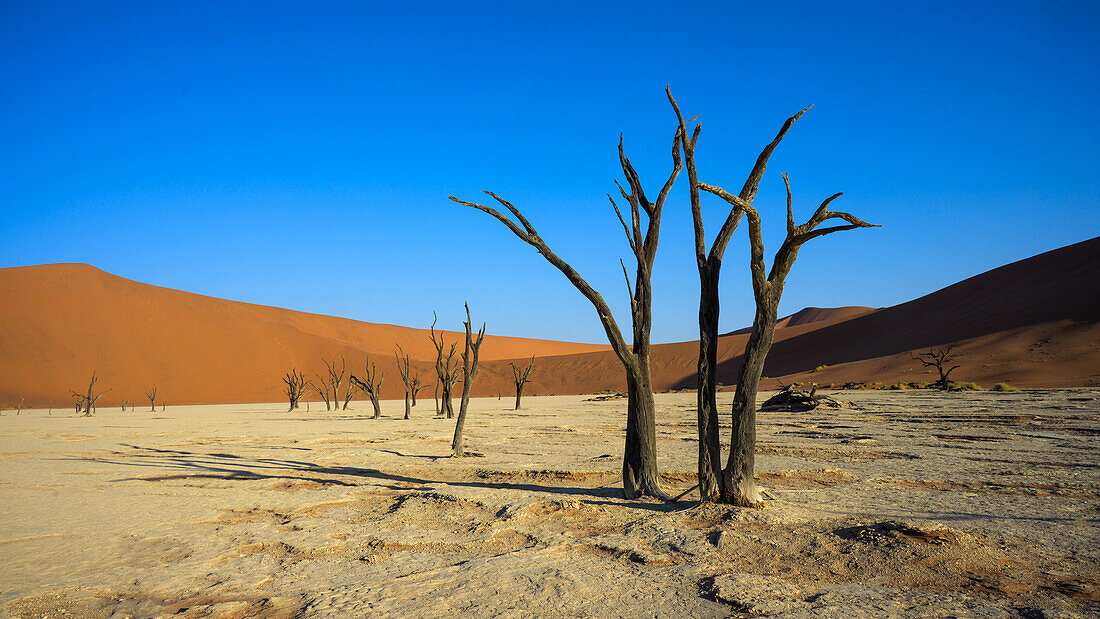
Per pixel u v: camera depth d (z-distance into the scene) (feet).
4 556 22.70
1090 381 181.78
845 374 269.03
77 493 36.27
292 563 21.54
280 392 329.52
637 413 32.27
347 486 38.11
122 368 312.71
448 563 21.18
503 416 117.08
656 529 24.03
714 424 28.37
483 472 42.70
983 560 19.33
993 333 262.67
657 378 375.25
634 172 33.24
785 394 111.04
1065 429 64.95
